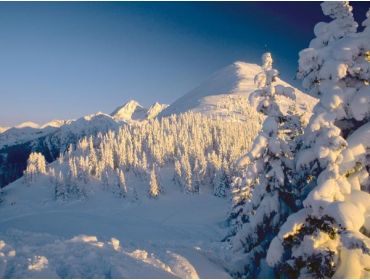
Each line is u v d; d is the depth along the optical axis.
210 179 159.12
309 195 13.11
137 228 82.50
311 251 13.21
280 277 14.47
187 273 14.08
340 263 12.98
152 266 12.77
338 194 13.16
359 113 13.95
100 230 78.25
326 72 14.35
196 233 75.56
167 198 151.25
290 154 15.87
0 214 166.25
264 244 16.56
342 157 13.41
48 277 10.79
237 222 20.58
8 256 12.39
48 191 189.38
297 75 15.76
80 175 182.12
